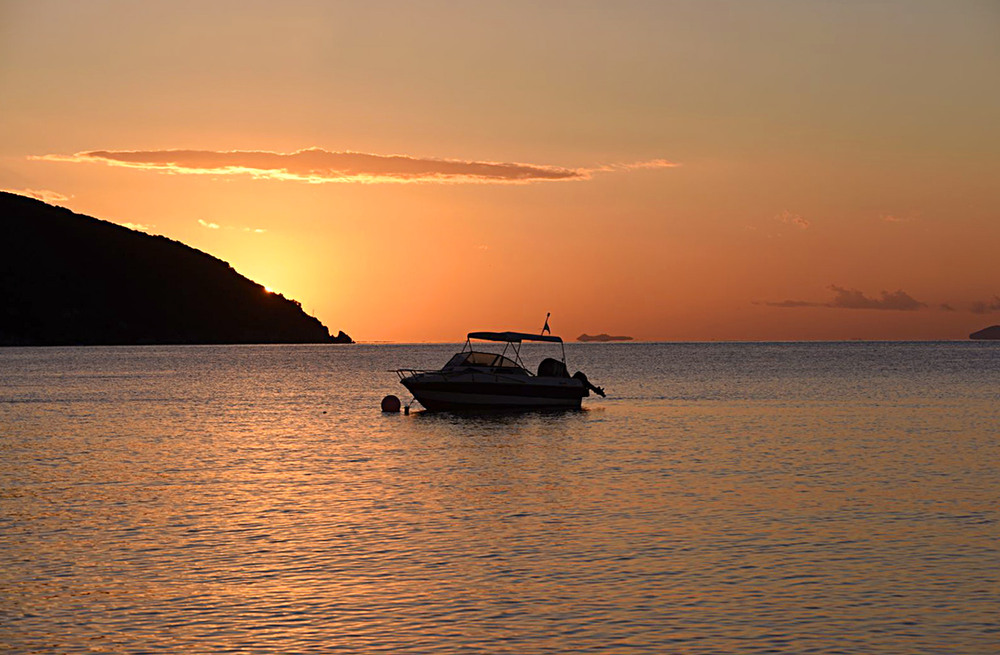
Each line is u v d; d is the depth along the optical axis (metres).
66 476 30.84
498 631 15.32
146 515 24.16
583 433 43.88
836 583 17.67
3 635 15.16
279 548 20.55
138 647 14.68
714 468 31.97
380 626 15.56
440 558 19.64
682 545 20.61
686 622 15.66
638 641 14.85
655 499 26.09
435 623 15.70
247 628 15.48
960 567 18.69
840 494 26.70
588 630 15.34
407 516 23.92
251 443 40.59
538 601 16.77
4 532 22.14
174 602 16.77
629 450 37.22
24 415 55.56
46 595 17.16
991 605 16.38
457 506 25.27
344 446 39.34
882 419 50.56
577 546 20.59
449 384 54.12
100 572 18.64
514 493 27.27
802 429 45.22
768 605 16.47
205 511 24.66
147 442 41.00
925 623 15.52
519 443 40.06
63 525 22.92
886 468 31.75
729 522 22.94
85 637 15.09
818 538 21.19
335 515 24.11
